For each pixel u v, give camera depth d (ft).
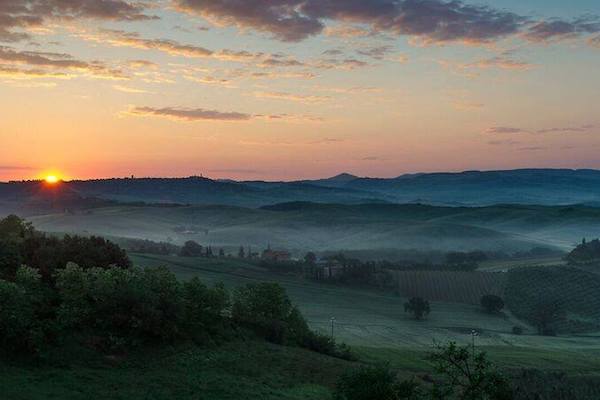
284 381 194.70
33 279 194.90
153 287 214.69
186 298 231.71
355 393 140.46
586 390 272.92
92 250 242.78
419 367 319.27
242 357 216.33
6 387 136.46
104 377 161.99
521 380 266.57
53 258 228.02
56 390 142.10
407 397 139.23
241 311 272.31
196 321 229.25
